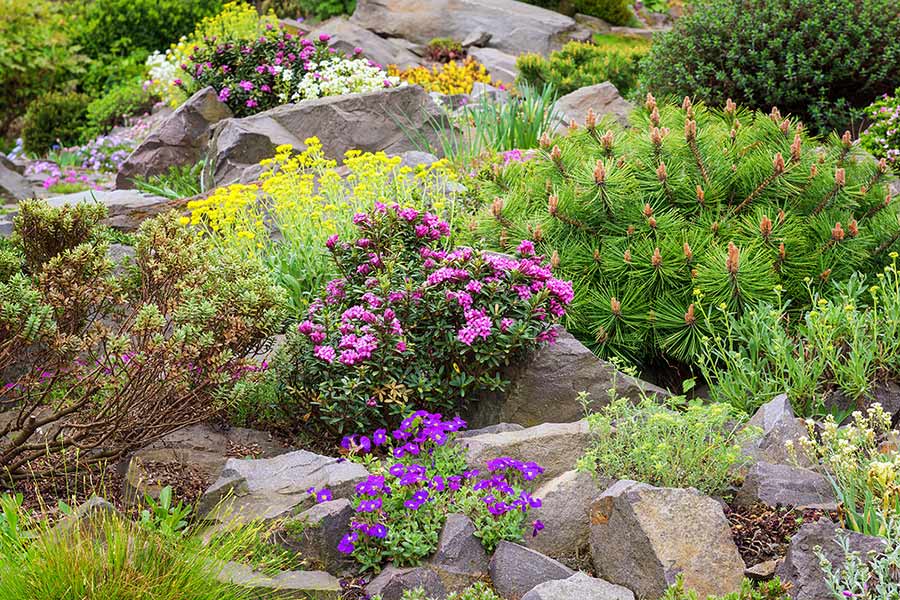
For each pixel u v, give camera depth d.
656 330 5.76
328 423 4.75
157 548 3.50
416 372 4.98
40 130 16.66
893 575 3.25
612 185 5.90
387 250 5.48
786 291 5.79
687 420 4.14
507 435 4.49
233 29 17.77
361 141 10.41
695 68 11.09
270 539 3.83
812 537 3.43
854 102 10.85
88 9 20.25
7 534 3.59
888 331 5.16
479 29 18.84
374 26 19.28
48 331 4.05
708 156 6.15
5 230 7.81
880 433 4.79
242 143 9.97
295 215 6.78
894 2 10.45
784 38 10.62
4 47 18.69
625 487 3.73
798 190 6.01
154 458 4.61
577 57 15.30
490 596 3.47
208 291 4.62
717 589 3.49
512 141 10.35
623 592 3.44
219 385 4.46
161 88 16.22
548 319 5.24
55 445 4.38
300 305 6.03
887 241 5.91
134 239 6.34
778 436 4.45
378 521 3.90
